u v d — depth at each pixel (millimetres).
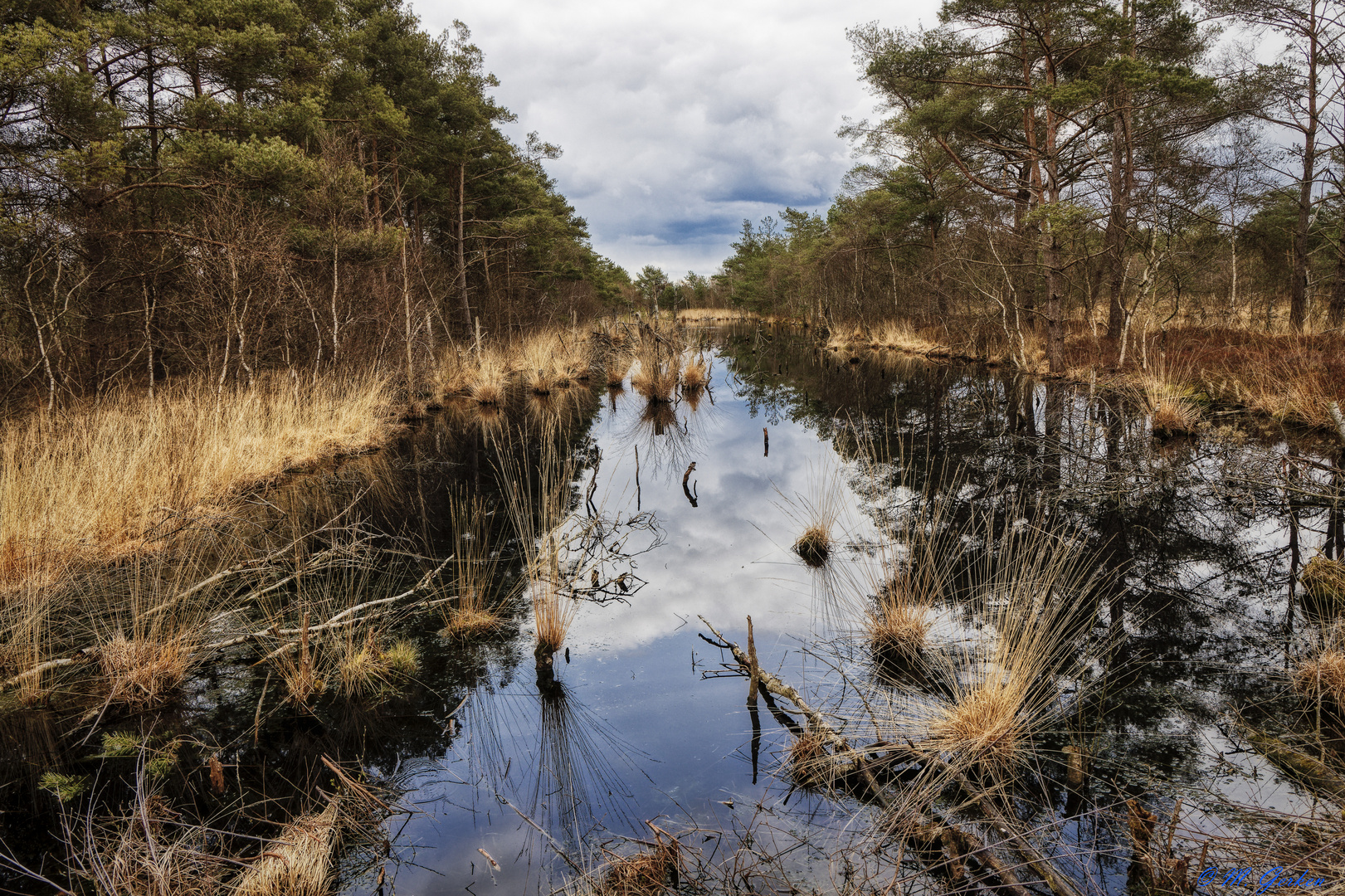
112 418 8211
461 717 3916
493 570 6250
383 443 11594
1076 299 24188
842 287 33125
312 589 5645
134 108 11414
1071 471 8836
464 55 20031
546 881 2674
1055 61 14867
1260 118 16078
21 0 9289
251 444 9102
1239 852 2484
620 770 3398
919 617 4586
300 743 3666
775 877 2619
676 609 5438
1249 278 20703
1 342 10047
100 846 2803
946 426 12461
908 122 17062
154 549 6078
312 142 13414
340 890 2643
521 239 24844
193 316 11719
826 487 8797
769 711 3920
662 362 19422
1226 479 7945
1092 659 4281
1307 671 3834
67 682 4082
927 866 2658
